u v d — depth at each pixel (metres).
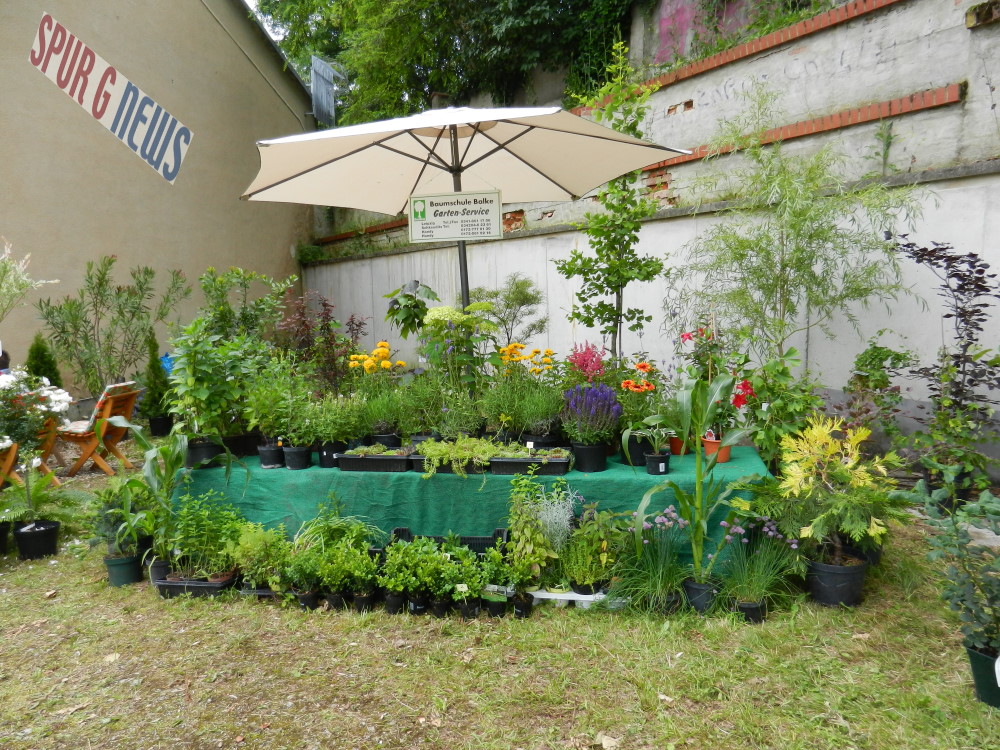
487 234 4.02
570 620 3.06
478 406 3.87
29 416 4.72
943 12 4.83
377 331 11.33
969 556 2.45
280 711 2.50
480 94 11.16
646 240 6.89
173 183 9.58
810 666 2.66
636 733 2.32
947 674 2.58
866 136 5.25
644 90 5.34
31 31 7.62
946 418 4.14
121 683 2.72
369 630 3.07
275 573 3.39
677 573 3.18
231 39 10.62
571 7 9.34
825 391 5.40
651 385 3.80
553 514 3.25
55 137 7.92
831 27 5.55
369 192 5.02
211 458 3.81
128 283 8.84
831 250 4.87
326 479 3.62
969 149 4.64
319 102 13.19
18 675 2.80
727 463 3.59
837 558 3.15
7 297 6.23
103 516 3.67
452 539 3.41
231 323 7.71
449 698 2.54
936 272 4.68
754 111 5.81
